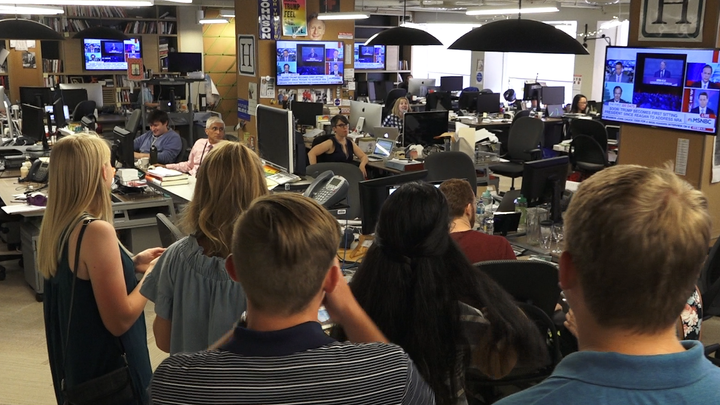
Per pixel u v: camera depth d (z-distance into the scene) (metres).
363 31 17.20
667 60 5.26
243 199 1.89
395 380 1.09
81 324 2.15
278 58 10.07
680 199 0.82
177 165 6.05
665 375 0.79
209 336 1.87
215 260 1.89
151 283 2.03
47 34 8.30
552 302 2.65
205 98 11.88
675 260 0.79
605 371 0.81
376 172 7.36
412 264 1.82
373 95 14.98
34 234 4.92
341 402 1.04
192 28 15.29
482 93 12.93
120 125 12.97
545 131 11.56
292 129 4.49
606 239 0.81
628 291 0.80
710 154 5.20
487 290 1.91
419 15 18.44
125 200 5.04
